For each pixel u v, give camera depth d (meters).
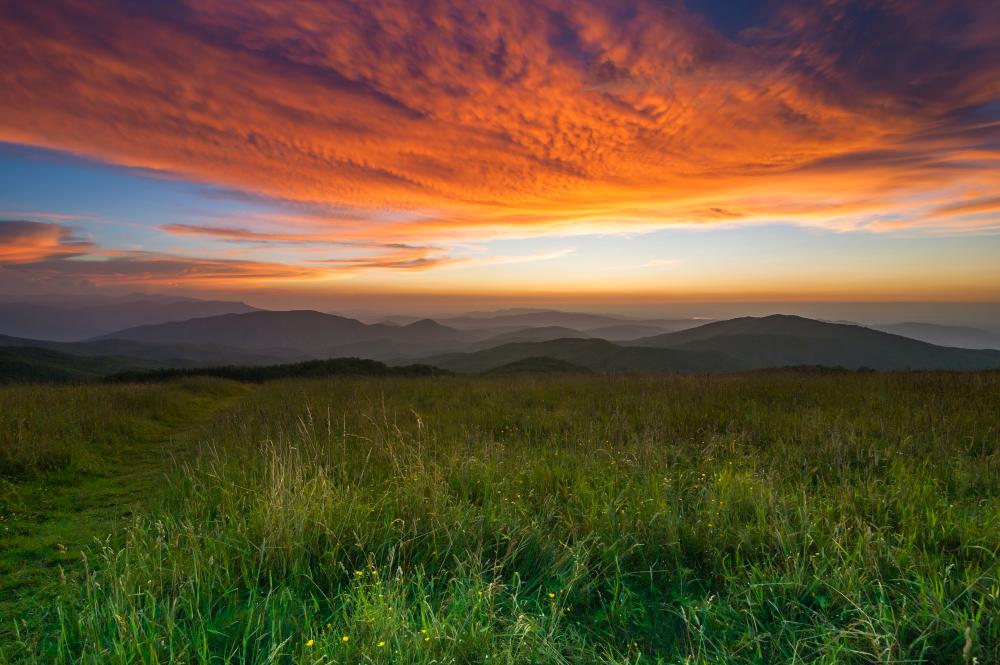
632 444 6.47
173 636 2.64
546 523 3.99
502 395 12.62
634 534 3.69
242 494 4.80
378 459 6.13
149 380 26.67
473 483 5.04
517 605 2.92
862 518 3.88
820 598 2.84
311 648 2.55
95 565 3.89
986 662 2.39
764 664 2.52
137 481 6.62
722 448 6.48
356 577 3.19
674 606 3.08
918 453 5.86
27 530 4.79
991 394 9.31
